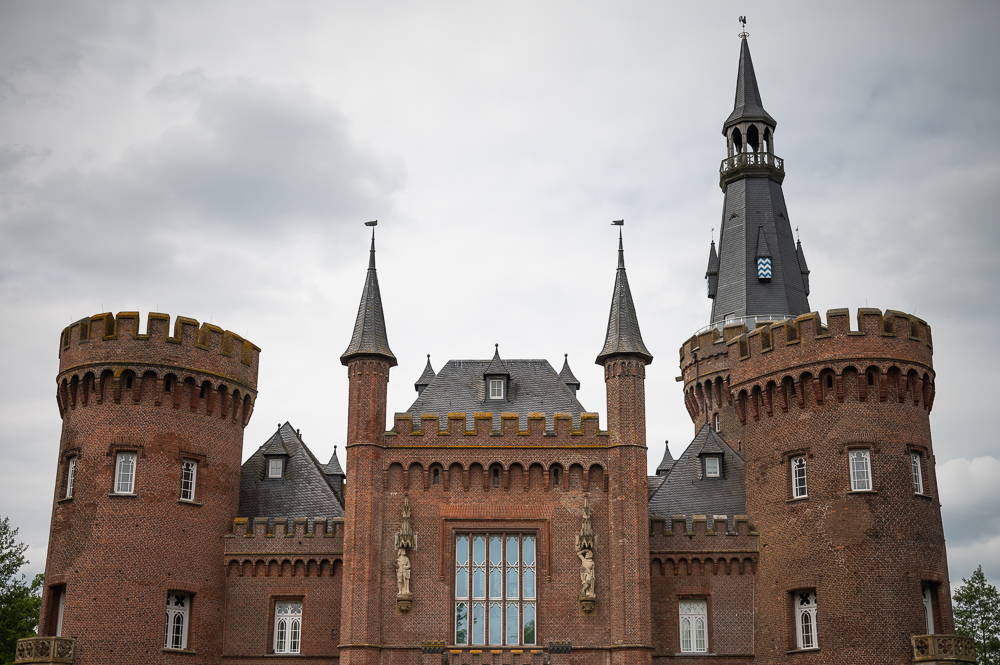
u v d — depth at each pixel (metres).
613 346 49.09
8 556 66.38
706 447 52.75
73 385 48.91
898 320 48.06
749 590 48.31
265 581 48.88
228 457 50.19
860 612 44.56
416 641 45.69
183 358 49.09
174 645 46.91
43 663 43.94
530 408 50.88
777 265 68.19
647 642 45.22
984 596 68.81
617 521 46.81
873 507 45.75
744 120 71.31
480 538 47.50
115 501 46.78
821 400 47.75
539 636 45.88
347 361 49.09
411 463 47.97
